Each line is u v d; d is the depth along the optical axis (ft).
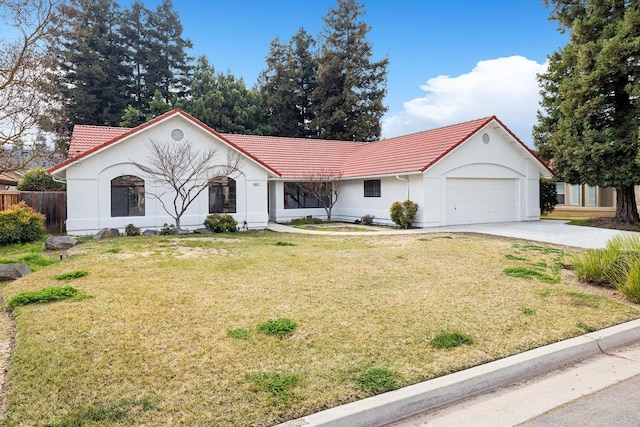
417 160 61.41
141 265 29.60
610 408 12.02
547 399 12.69
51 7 48.93
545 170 68.95
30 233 43.50
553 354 15.14
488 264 30.53
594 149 56.85
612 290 23.82
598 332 17.20
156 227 53.11
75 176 48.70
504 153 65.98
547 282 25.26
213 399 11.69
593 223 62.75
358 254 34.78
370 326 17.43
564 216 78.95
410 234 51.19
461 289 23.40
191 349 14.99
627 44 52.85
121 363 13.85
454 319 18.40
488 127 63.93
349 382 12.69
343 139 122.62
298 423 10.61
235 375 13.09
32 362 13.88
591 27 59.67
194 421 10.66
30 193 51.62
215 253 35.17
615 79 56.75
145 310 19.25
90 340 15.71
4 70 46.14
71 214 48.65
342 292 22.57
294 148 81.61
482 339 16.26
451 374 13.34
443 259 32.45
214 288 23.26
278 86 130.21
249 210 58.65
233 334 16.39
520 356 14.75
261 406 11.37
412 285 24.21
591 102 57.72
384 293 22.41
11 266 27.55
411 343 15.76
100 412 11.00
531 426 11.16
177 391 12.12
